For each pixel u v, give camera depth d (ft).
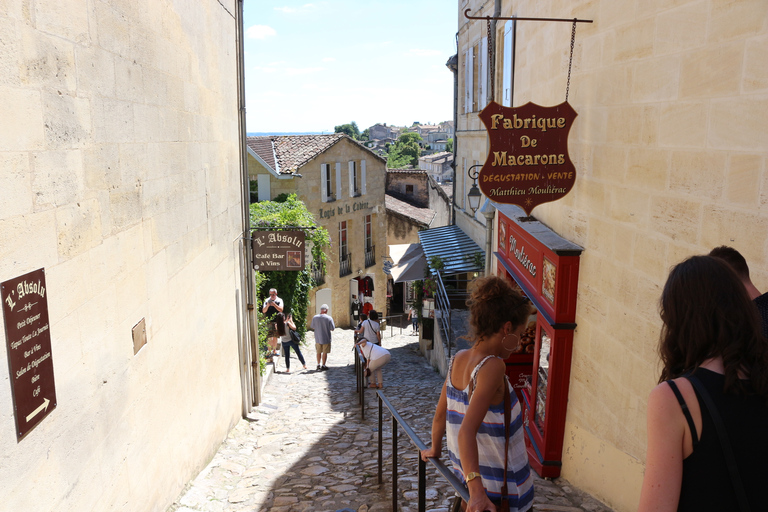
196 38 19.94
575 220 18.66
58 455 9.87
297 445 23.57
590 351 17.25
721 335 4.68
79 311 10.82
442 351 41.06
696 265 4.96
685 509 4.60
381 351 34.12
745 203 10.24
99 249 11.80
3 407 8.21
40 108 9.48
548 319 19.02
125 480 13.03
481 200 45.78
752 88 10.02
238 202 27.63
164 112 16.35
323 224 82.07
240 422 27.17
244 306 28.45
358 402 31.91
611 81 15.85
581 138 18.10
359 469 20.15
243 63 27.58
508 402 7.22
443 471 8.21
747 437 4.46
